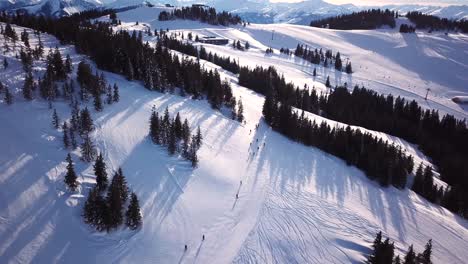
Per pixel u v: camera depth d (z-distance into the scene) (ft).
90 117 196.65
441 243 170.40
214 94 269.03
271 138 255.09
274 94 350.02
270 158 220.64
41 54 256.32
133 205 136.46
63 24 347.56
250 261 133.28
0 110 183.83
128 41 323.57
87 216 134.62
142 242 134.82
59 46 305.73
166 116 199.00
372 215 180.75
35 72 228.84
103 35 318.45
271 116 278.46
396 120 388.78
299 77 544.62
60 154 165.99
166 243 136.46
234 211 161.07
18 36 301.63
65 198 143.95
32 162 156.35
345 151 250.16
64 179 152.05
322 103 408.26
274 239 146.61
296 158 230.68
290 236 150.20
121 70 272.72
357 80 600.39
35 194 142.31
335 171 224.33
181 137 202.39
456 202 223.10
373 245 145.07
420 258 144.05
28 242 125.29
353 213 177.17
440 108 516.32
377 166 224.94
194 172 181.57
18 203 136.98
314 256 140.67
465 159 331.16
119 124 202.69
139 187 160.86
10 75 215.72
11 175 146.82
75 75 240.53
